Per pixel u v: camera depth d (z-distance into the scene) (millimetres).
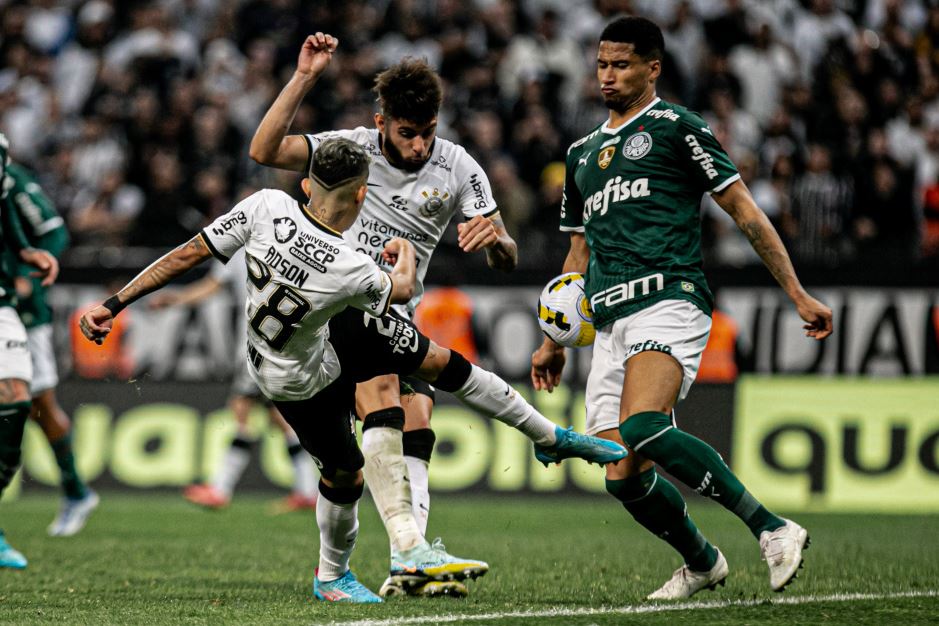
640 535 29969
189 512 36219
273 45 51906
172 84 52219
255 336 16516
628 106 18641
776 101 48031
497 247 19656
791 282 17547
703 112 47625
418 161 18844
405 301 16797
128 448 40844
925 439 37812
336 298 16125
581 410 38938
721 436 38688
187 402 40875
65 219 47250
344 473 17625
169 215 46000
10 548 23094
